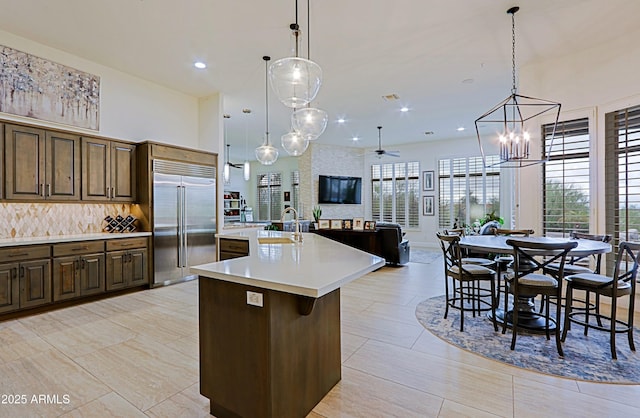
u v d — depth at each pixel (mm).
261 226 6738
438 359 2625
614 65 3750
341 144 10117
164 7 3197
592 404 2027
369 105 6297
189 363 2545
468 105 6305
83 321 3449
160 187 4902
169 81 5160
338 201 10031
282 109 6551
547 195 4324
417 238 10008
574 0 3068
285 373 1793
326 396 2127
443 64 4500
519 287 2795
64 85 4207
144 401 2061
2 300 3424
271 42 3908
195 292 4605
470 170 9172
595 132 3920
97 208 4695
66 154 4164
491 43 3885
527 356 2658
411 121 7441
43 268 3727
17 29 3633
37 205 4141
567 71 4145
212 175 5629
